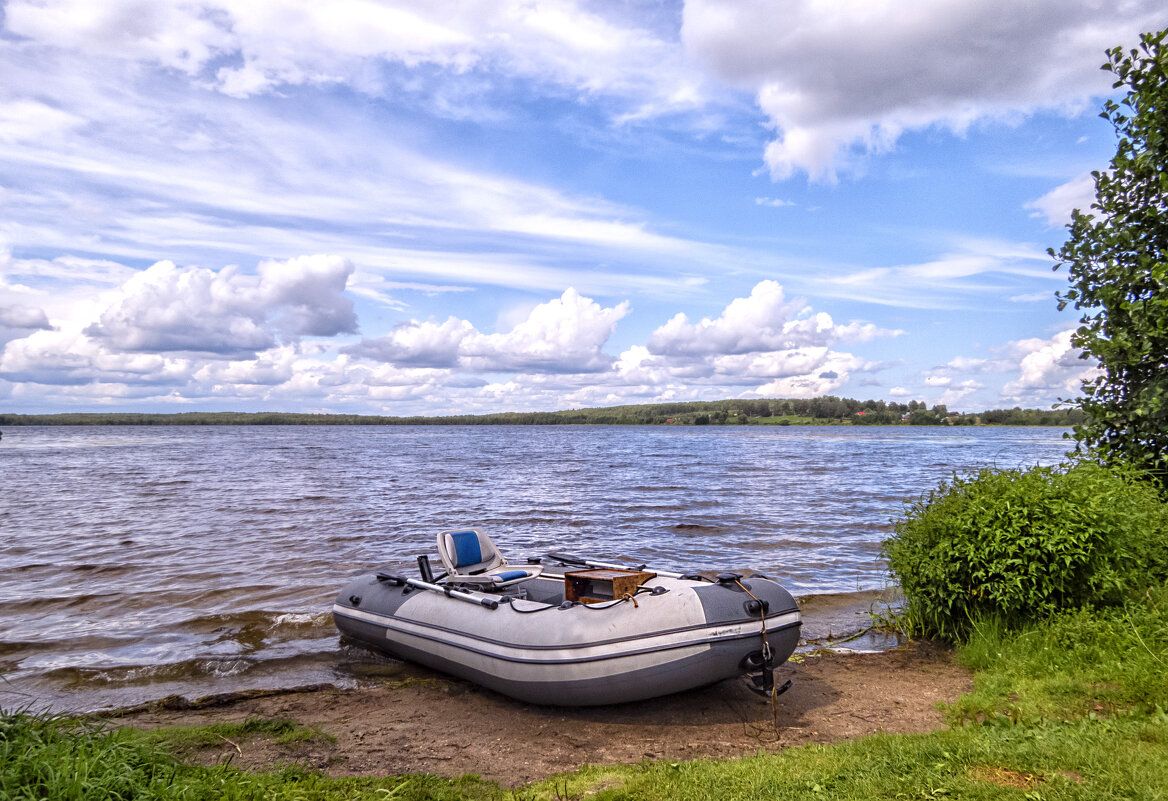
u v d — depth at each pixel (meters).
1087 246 7.65
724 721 5.43
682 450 62.97
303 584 10.91
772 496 23.77
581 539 15.07
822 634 8.30
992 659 6.14
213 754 4.70
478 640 6.06
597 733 5.26
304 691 6.45
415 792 3.91
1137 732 3.93
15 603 9.82
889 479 30.73
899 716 5.32
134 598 10.09
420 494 24.72
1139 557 6.29
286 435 129.88
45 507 20.84
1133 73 7.22
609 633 5.46
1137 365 7.51
